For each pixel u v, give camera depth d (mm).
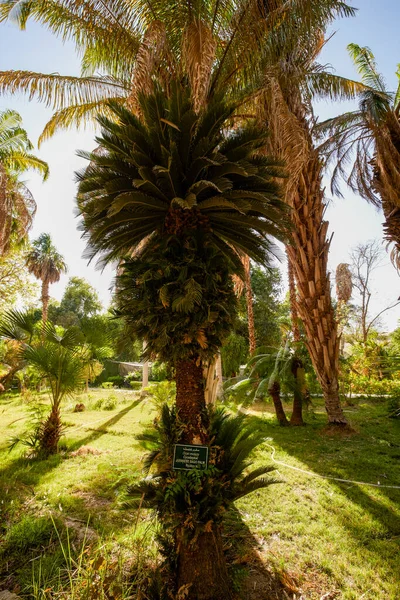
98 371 7859
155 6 6176
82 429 8625
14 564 2994
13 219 13945
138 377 24328
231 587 2596
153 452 3027
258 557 3107
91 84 7121
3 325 6871
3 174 11297
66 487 4750
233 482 2836
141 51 5262
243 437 3184
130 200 2924
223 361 16688
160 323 2783
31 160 13539
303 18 5758
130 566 2900
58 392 6801
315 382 10188
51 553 3127
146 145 3146
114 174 3281
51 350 6762
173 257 2900
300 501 4270
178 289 2707
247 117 6605
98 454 6363
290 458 6027
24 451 6508
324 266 8477
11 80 6699
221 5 6070
